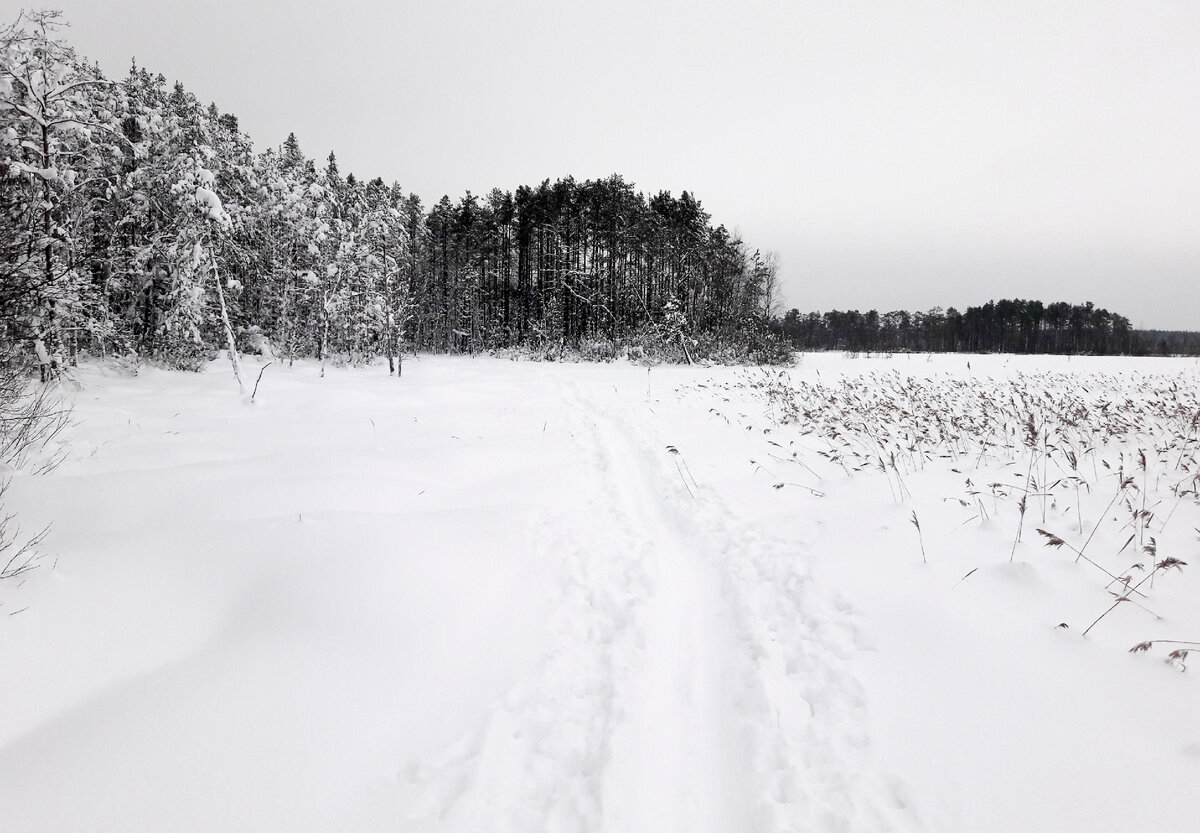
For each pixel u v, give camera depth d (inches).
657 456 351.9
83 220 657.6
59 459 286.0
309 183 1143.0
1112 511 208.8
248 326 1045.8
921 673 128.3
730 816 99.8
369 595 156.3
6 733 106.3
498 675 137.9
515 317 1898.4
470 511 239.9
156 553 169.8
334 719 116.3
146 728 108.3
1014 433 341.4
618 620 165.3
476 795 101.3
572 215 1626.5
